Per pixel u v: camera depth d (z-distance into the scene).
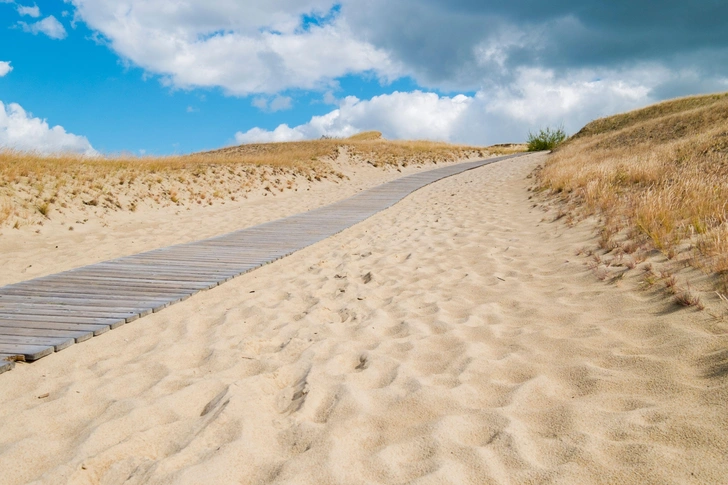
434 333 4.27
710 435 2.36
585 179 11.27
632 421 2.59
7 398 3.31
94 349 4.18
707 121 19.11
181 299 5.60
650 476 2.15
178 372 3.62
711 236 5.20
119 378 3.53
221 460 2.47
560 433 2.59
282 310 5.18
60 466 2.42
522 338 3.98
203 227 12.04
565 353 3.61
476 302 5.10
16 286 6.09
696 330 3.52
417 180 21.33
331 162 27.84
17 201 11.33
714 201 6.54
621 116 31.75
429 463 2.39
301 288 6.04
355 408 3.00
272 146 35.00
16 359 3.86
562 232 7.88
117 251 9.20
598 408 2.78
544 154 29.88
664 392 2.86
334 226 10.98
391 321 4.70
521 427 2.66
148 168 16.66
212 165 19.45
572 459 2.34
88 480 2.37
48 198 11.95
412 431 2.71
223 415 2.91
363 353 3.86
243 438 2.68
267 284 6.33
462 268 6.57
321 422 2.90
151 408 3.03
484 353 3.77
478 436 2.65
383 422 2.86
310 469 2.38
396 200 15.48
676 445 2.34
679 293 4.17
